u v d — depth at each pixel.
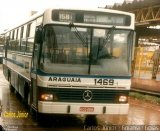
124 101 10.02
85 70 9.76
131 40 10.14
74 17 9.81
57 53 9.69
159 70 19.33
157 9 20.09
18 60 14.73
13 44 16.95
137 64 21.66
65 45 9.73
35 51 10.59
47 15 9.68
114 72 9.92
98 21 9.95
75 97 9.70
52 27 9.70
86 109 9.74
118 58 10.03
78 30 9.83
